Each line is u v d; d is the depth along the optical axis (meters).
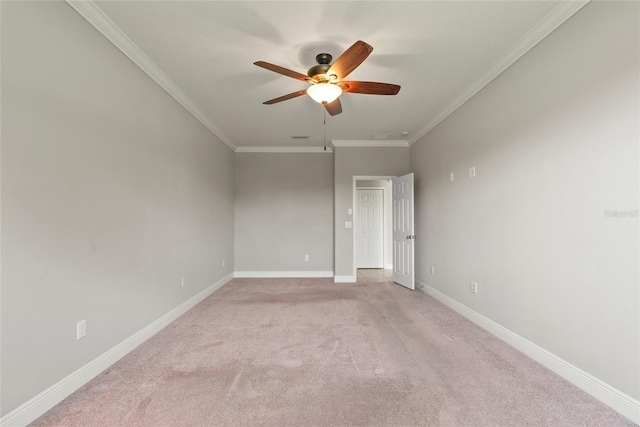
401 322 3.19
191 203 3.72
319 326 3.08
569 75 2.00
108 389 1.94
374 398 1.84
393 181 5.30
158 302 2.94
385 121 4.26
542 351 2.24
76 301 1.93
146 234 2.73
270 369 2.20
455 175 3.63
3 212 1.49
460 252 3.47
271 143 5.53
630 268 1.63
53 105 1.77
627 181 1.64
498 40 2.36
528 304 2.39
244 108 3.76
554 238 2.13
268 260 5.82
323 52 2.54
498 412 1.70
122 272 2.39
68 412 1.70
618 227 1.69
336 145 5.37
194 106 3.64
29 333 1.62
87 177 2.03
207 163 4.29
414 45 2.44
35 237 1.65
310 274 5.83
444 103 3.61
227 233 5.33
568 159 2.01
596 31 1.81
